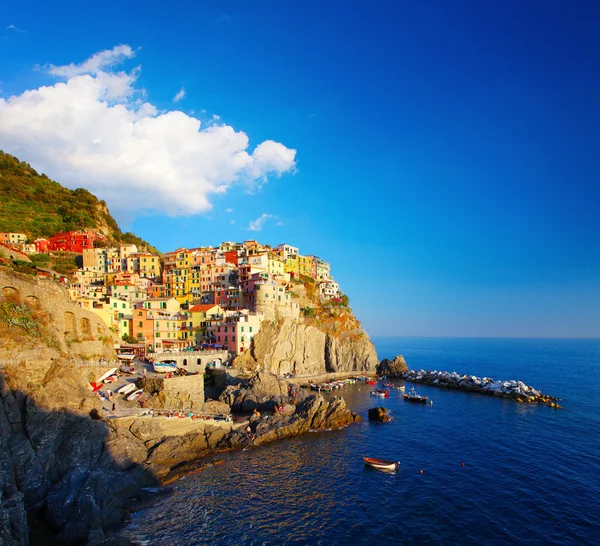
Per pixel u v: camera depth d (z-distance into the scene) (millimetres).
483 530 40500
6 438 40188
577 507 45406
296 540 38094
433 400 105500
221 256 155875
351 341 153750
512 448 64750
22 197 175125
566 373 172625
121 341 95062
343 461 57688
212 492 46688
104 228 188125
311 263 188500
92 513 37125
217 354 100625
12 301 61031
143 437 53906
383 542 38188
